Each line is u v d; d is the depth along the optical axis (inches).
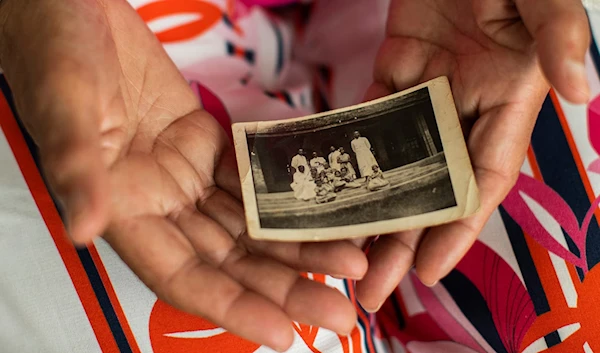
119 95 27.9
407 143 31.0
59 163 21.2
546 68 25.4
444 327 37.2
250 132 32.0
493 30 31.1
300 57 48.3
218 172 32.5
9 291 31.6
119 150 27.3
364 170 30.5
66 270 32.5
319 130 32.2
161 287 26.3
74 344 31.3
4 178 33.7
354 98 44.8
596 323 33.5
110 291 32.4
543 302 34.7
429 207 28.9
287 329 24.6
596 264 34.7
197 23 43.4
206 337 32.4
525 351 34.3
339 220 29.1
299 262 28.8
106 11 31.6
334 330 25.6
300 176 30.7
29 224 33.0
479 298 36.6
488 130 30.5
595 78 38.9
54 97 22.6
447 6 34.6
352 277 28.0
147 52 33.9
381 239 30.7
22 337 31.0
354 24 46.9
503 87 30.7
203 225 28.5
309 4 49.0
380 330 39.9
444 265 29.5
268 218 29.4
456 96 32.9
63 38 24.7
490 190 30.4
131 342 31.8
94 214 20.4
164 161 30.2
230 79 43.9
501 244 36.8
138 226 26.3
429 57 35.3
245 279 26.9
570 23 25.1
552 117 38.4
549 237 35.8
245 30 46.3
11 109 35.0
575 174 36.9
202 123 33.6
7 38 28.0
